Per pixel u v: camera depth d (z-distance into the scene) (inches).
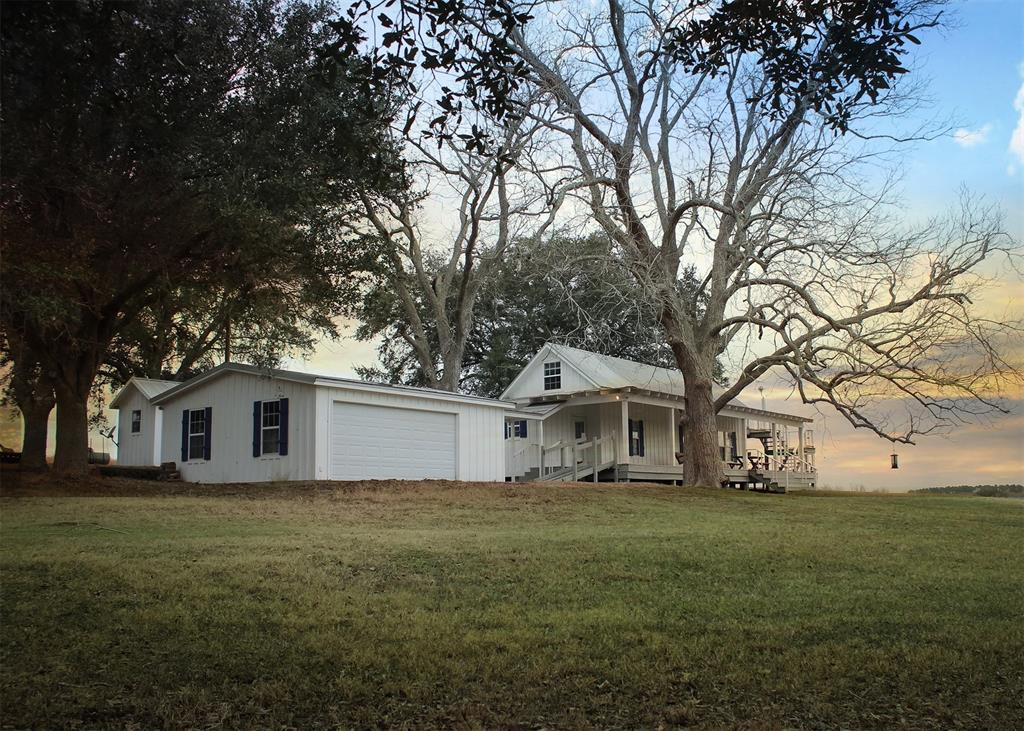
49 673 236.2
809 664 247.4
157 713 211.3
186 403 1047.0
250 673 240.5
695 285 1167.6
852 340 926.4
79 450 868.6
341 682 232.1
